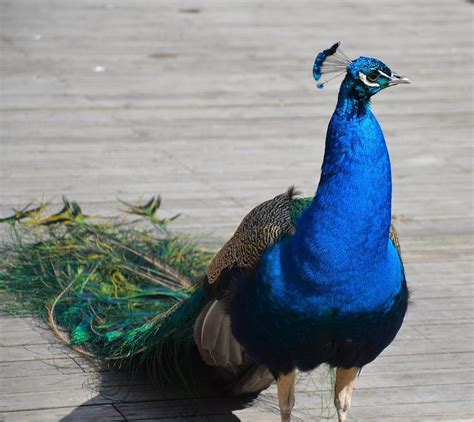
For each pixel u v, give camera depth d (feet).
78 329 30.96
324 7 92.89
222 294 25.91
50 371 30.07
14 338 32.01
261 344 24.75
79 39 76.18
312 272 23.31
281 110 60.95
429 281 38.42
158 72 68.03
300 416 28.50
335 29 83.46
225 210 44.37
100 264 34.32
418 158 53.47
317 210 23.35
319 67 24.48
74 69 67.62
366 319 23.84
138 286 33.45
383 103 63.82
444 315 35.50
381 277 23.63
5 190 45.42
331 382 29.76
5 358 30.76
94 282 33.45
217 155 52.21
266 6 92.38
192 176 48.85
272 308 24.02
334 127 23.45
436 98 65.31
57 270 34.37
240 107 61.21
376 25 85.76
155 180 48.01
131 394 28.99
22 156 50.34
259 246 24.91
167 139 54.49
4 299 33.65
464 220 45.16
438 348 32.96
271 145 54.29
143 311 31.42
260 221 25.55
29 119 56.54
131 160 50.78
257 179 48.83
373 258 23.34
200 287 27.63
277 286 23.86
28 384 29.30
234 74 68.49
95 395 28.86
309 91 65.31
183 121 57.88
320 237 23.17
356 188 23.07
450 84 68.69
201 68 69.62
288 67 70.85
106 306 32.04
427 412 28.96
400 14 90.79
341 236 23.09
